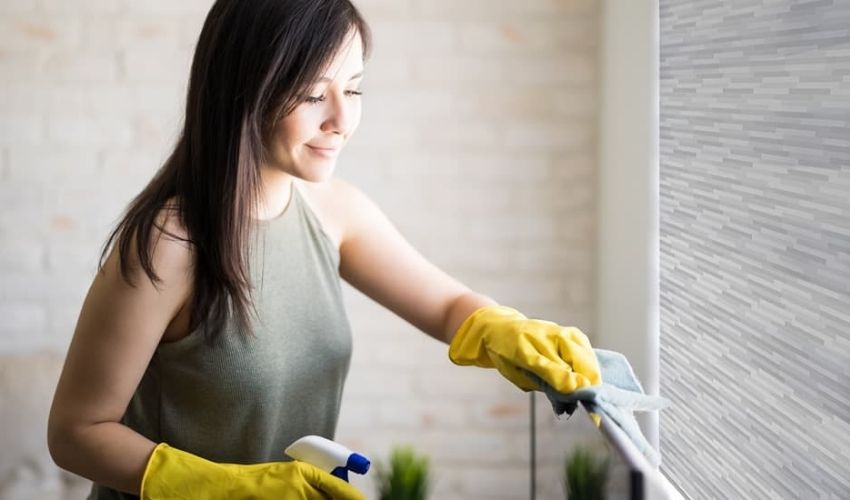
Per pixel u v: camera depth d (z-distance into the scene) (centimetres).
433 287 159
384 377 268
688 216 185
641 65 218
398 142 259
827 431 126
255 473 129
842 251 122
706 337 174
